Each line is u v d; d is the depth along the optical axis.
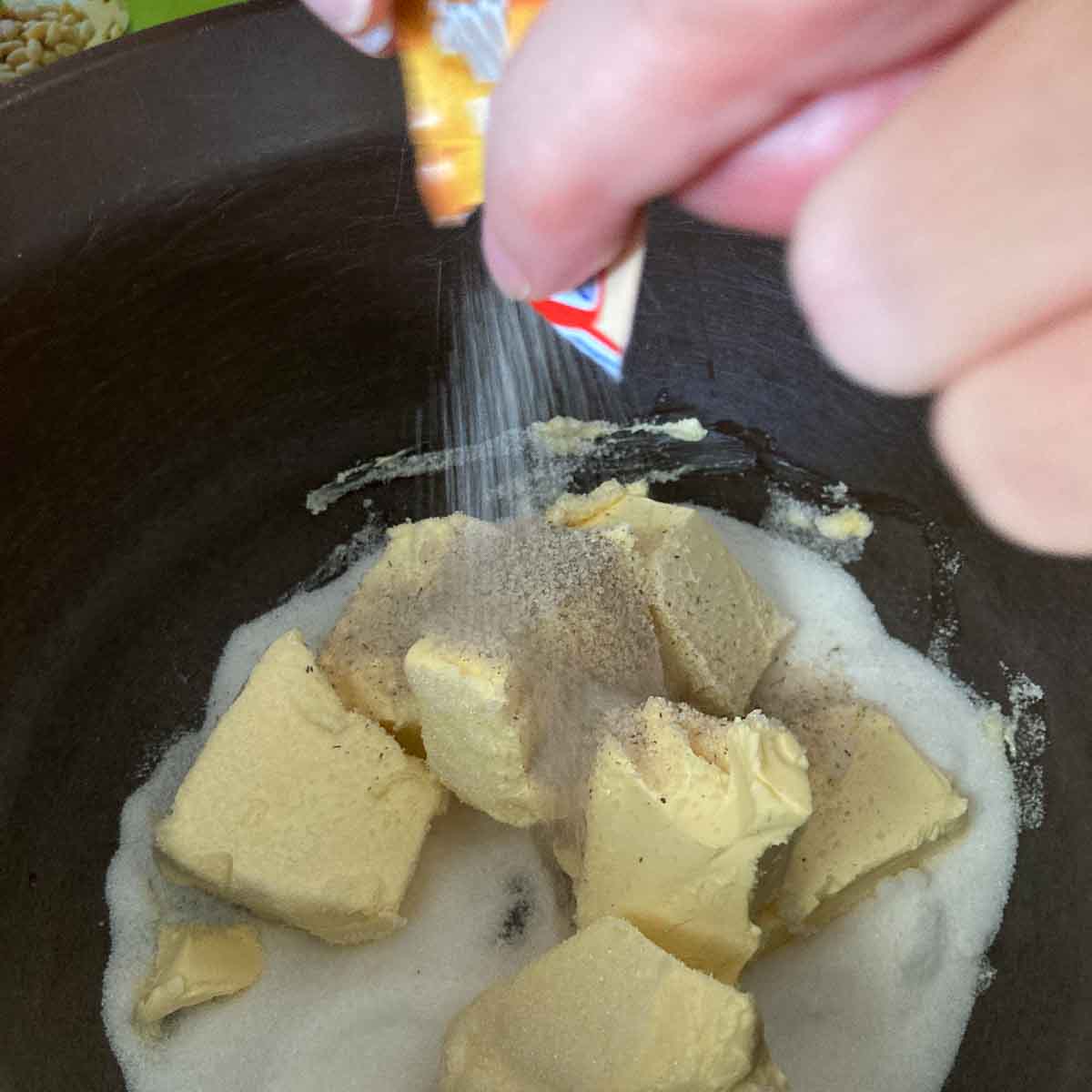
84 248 0.16
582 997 0.16
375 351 0.20
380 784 0.19
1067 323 0.07
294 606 0.22
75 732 0.19
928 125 0.07
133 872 0.19
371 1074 0.18
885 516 0.22
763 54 0.09
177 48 0.16
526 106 0.10
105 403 0.18
